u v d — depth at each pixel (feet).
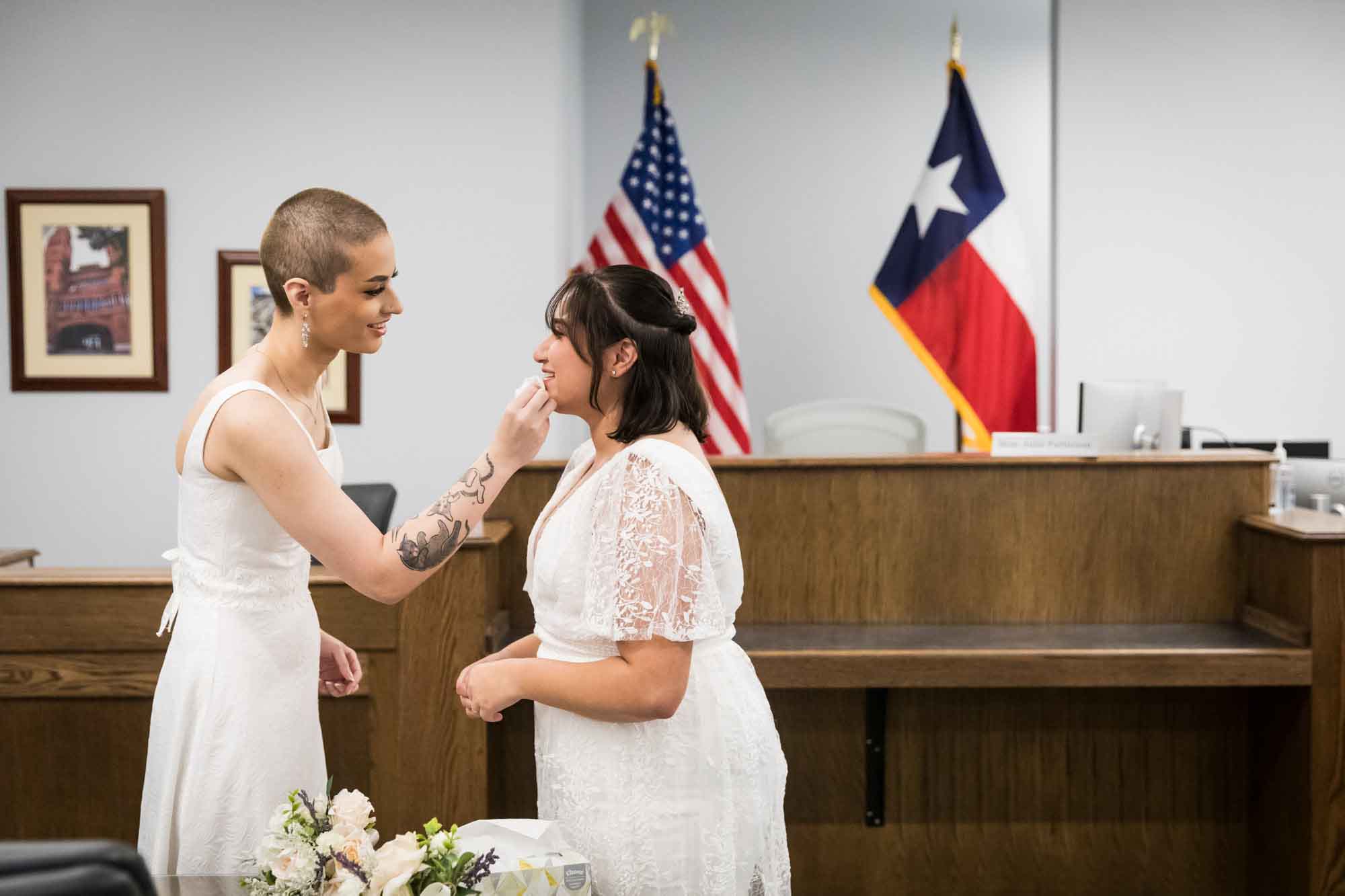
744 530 10.12
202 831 5.51
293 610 5.81
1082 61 16.46
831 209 21.70
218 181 15.05
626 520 4.79
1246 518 9.88
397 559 5.36
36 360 15.07
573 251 18.29
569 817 5.09
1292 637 9.09
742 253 21.77
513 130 15.17
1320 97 16.37
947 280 13.69
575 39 18.98
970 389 13.56
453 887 3.95
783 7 21.53
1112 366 16.63
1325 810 8.82
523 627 10.12
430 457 15.30
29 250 14.98
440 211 15.20
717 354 14.79
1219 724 9.85
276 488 5.30
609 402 5.15
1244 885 9.87
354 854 3.92
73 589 8.37
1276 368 16.61
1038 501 10.03
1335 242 16.49
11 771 8.50
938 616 10.09
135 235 14.99
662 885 4.98
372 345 5.75
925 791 9.88
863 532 10.08
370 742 8.64
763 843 5.25
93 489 15.19
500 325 15.25
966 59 21.54
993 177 13.83
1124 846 9.87
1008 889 9.89
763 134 21.66
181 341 15.10
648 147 15.12
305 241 5.43
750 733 5.17
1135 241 16.53
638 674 4.75
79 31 14.93
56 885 2.02
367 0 15.07
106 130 15.01
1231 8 16.31
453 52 15.12
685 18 21.54
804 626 10.00
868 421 13.26
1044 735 9.86
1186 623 10.03
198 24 14.98
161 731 5.67
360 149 15.14
